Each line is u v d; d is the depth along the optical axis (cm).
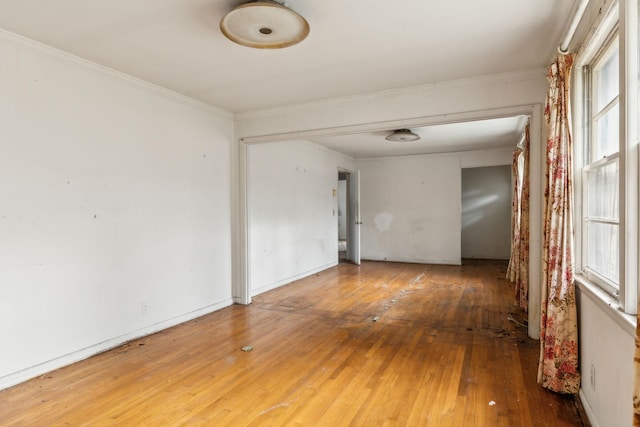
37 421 223
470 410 234
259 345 346
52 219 294
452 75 359
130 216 356
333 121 432
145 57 314
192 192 427
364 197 900
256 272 545
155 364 304
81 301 314
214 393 257
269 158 577
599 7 206
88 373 287
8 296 266
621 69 172
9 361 266
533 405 239
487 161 786
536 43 291
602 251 233
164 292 391
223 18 231
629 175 166
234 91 402
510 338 360
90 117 322
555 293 254
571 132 253
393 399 248
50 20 252
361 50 303
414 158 854
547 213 270
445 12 246
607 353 193
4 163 265
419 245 852
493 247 909
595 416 211
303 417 227
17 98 272
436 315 438
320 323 411
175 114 406
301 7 238
